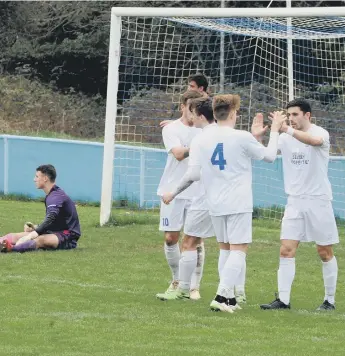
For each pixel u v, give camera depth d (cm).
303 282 3438
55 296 3030
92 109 8912
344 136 6128
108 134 4866
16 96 8662
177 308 2875
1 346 2405
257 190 5391
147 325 2634
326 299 2953
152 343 2438
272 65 7769
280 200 5350
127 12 4875
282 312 2836
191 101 2969
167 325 2634
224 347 2408
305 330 2612
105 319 2709
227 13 4747
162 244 4228
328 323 2708
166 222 3069
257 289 3294
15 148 6078
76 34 9719
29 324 2634
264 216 5262
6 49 9594
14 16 9669
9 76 9100
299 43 7500
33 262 3641
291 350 2391
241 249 2778
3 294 3039
